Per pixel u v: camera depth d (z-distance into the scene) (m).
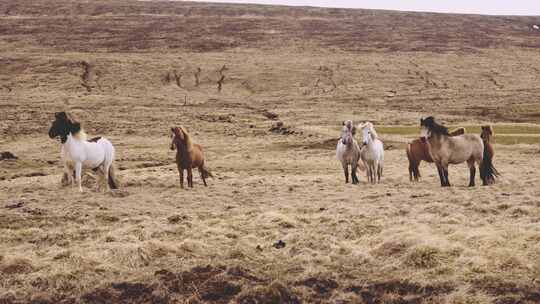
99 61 115.69
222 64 119.31
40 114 64.06
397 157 31.92
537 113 69.19
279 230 10.55
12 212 12.87
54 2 187.75
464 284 7.23
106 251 8.76
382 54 133.00
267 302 7.14
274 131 52.41
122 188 18.56
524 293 6.87
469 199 13.51
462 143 16.81
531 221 10.45
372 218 11.35
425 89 102.56
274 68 117.56
